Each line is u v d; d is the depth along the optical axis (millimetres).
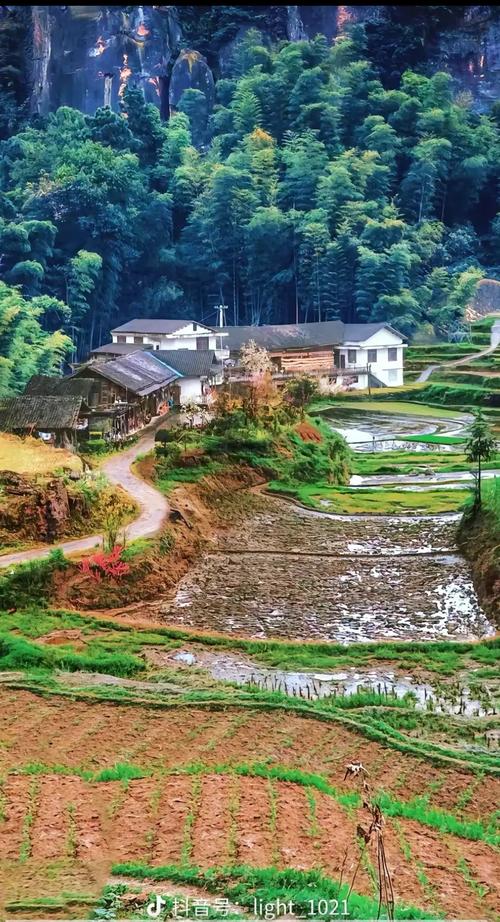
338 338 126875
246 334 124375
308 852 22484
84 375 83438
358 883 21469
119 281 153875
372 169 166875
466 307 155125
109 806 24438
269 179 165750
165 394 91250
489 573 45688
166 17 196625
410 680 36688
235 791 25375
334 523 58781
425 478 71500
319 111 179500
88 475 56281
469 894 21281
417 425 99812
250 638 40688
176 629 41312
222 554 52594
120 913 19938
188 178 164625
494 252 173875
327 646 39562
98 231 145500
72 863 21891
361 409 109562
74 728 29688
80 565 44938
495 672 37125
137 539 48781
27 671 35562
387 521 58969
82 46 190875
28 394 82125
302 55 189625
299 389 101125
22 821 23672
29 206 146250
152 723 30078
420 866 22312
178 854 22219
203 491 61062
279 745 28703
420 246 161250
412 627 42125
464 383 123438
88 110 190750
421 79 187750
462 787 26969
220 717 30578
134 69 191500
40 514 49219
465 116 186875
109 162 153000
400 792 26531
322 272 153250
